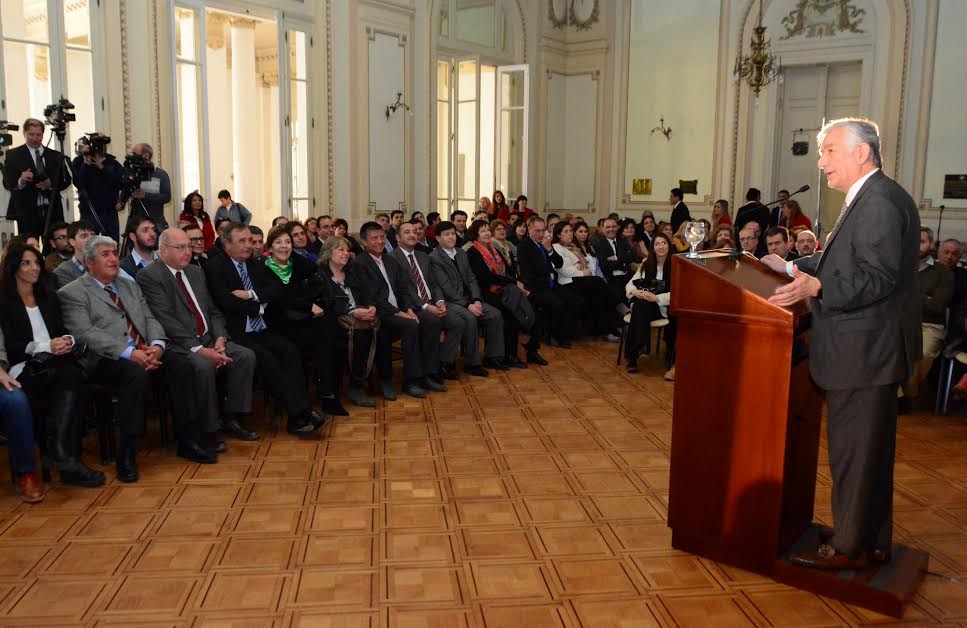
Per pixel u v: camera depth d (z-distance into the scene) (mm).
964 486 3373
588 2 11148
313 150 8023
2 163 5137
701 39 10430
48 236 4699
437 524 2920
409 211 9164
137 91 6426
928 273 4656
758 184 10242
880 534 2428
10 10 5562
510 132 10578
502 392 4969
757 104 10141
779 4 9898
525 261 6277
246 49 12008
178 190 6688
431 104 9273
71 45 5953
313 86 7953
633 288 5609
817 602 2348
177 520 2943
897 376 2219
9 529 2852
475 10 9984
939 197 9055
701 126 10555
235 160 12234
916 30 9031
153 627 2195
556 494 3234
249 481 3365
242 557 2635
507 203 10578
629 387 5125
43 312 3338
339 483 3346
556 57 11227
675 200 9719
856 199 2250
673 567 2568
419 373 4859
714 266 2535
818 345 2299
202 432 3646
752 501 2494
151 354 3482
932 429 4230
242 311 3998
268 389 4055
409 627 2205
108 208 5426
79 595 2369
